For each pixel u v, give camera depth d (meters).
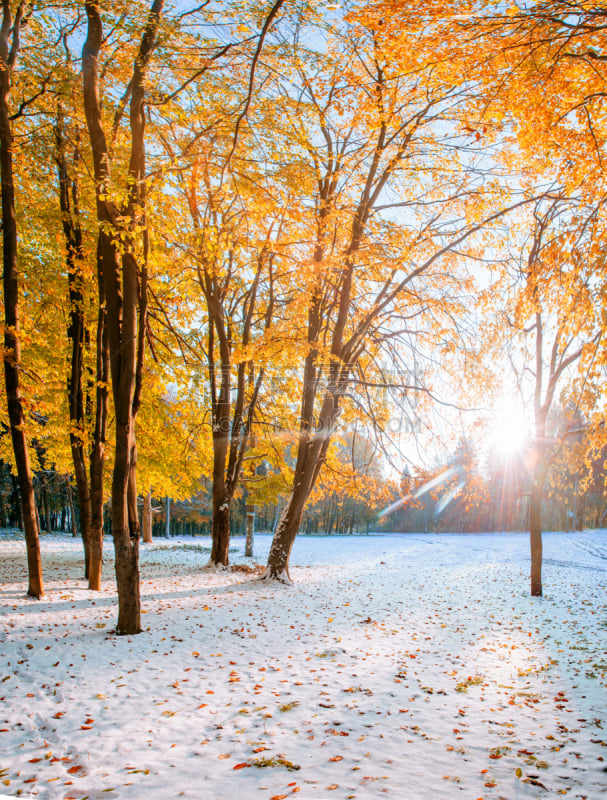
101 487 12.51
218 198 11.35
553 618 10.64
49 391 15.16
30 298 13.50
